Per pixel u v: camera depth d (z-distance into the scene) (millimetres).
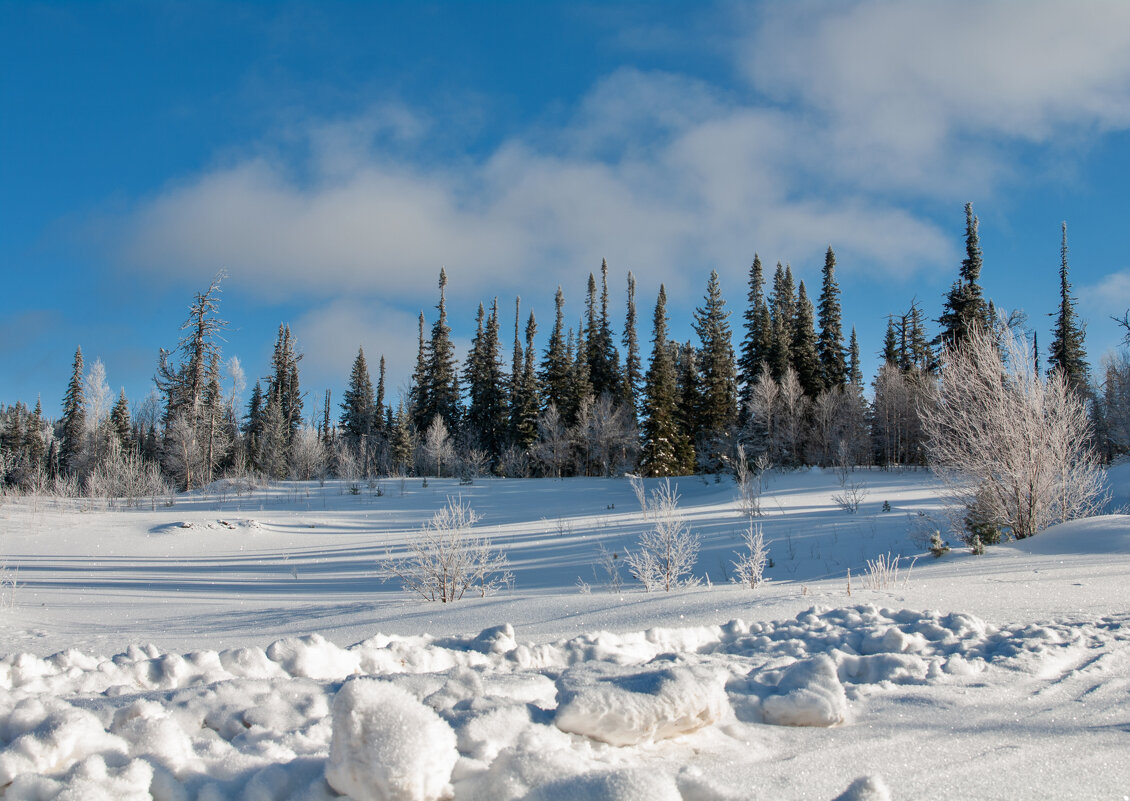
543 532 20438
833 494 23281
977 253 36156
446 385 57469
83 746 2381
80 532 24703
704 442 46688
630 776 2004
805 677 3273
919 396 33938
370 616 7828
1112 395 32625
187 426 40719
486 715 2549
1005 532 12289
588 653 4297
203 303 40750
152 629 7859
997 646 4234
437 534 10656
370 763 1986
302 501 32375
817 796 2264
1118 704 3248
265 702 3080
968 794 2330
